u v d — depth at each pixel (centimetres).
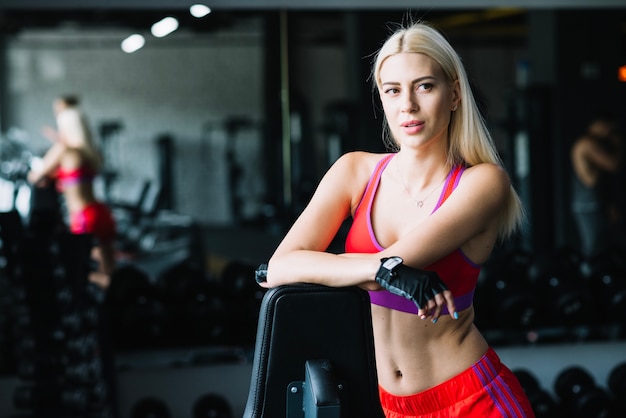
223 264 542
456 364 174
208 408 393
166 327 416
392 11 540
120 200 562
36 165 514
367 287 149
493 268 466
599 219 580
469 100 170
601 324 437
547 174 587
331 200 178
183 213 593
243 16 515
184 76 602
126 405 415
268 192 598
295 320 146
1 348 400
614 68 587
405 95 165
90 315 369
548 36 591
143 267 529
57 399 346
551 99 587
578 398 397
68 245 351
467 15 595
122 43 584
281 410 147
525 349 439
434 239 161
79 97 576
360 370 148
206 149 607
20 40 563
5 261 374
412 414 178
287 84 523
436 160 172
